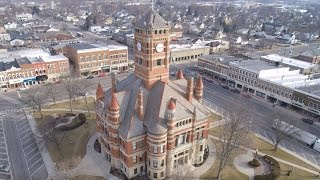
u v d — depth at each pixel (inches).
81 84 5546.3
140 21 3095.5
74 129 3996.1
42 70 6053.2
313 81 5442.9
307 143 3814.0
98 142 3678.6
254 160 3304.6
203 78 6668.3
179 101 3107.8
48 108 4800.7
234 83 6146.7
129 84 3344.0
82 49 6476.4
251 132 4104.3
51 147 3592.5
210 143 3735.2
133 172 3038.9
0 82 5654.5
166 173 3088.1
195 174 3110.2
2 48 7755.9
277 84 5172.2
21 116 4515.3
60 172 3102.9
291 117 4672.7
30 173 3105.3
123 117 3048.7
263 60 6879.9
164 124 2883.9
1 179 3009.4
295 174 3181.6
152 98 3088.1
